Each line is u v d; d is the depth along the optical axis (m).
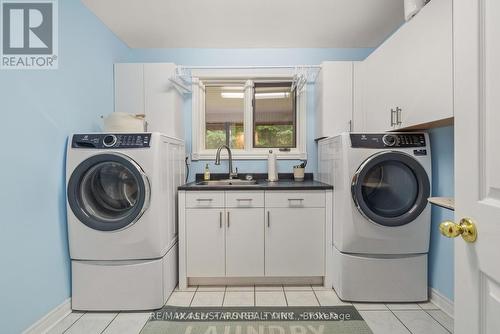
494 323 0.65
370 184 1.98
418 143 1.86
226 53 2.80
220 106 2.95
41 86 1.62
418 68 1.60
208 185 2.19
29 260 1.52
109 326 1.66
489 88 0.65
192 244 2.11
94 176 1.88
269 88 2.92
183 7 2.10
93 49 2.16
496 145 0.63
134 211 1.75
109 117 2.05
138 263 1.81
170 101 2.49
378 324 1.67
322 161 2.54
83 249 1.78
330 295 2.02
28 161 1.52
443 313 1.78
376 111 2.16
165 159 1.92
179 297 2.00
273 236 2.10
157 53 2.79
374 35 2.55
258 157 2.82
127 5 2.07
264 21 2.31
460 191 0.75
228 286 2.17
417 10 1.66
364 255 1.92
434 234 1.89
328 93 2.45
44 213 1.62
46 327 1.62
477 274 0.69
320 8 2.13
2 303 1.36
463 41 0.73
